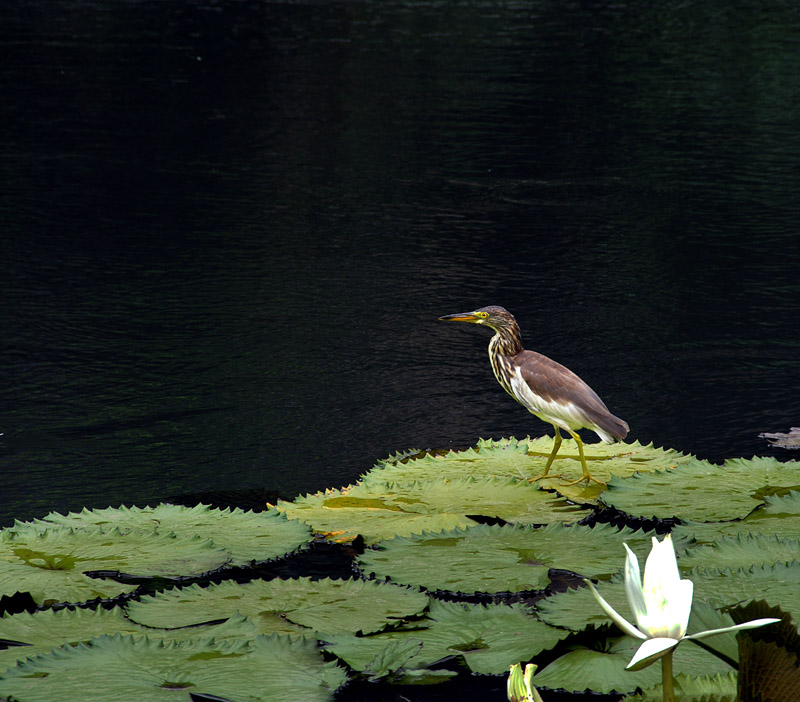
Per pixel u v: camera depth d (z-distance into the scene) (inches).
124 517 267.4
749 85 1194.0
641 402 392.2
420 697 191.0
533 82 1190.3
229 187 762.8
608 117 1023.6
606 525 258.8
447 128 968.9
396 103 1071.0
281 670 185.0
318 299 532.1
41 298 524.1
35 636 201.8
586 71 1259.2
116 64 1241.4
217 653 191.2
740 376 419.8
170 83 1145.4
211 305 519.8
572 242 642.2
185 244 627.2
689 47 1444.4
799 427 363.3
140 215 687.7
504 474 310.0
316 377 422.9
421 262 600.1
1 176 772.6
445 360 447.8
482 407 392.2
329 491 294.8
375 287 553.0
